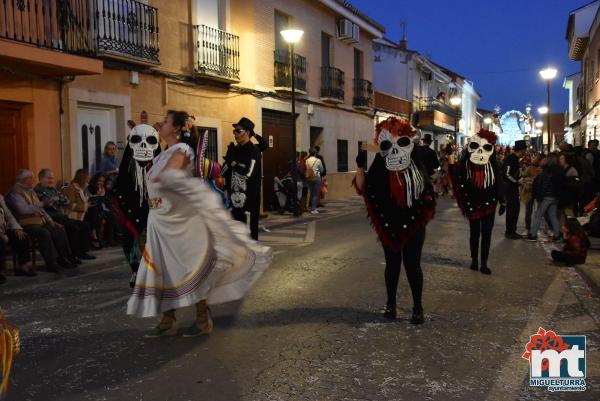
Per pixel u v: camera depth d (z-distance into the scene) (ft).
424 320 18.11
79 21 35.76
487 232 25.40
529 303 20.40
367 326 17.54
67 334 17.06
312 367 14.20
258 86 55.52
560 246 33.35
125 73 39.55
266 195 57.26
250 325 17.63
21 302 21.12
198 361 14.64
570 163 34.37
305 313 18.94
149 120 41.93
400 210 17.57
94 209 32.09
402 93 111.65
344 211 56.03
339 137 75.00
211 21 49.06
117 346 15.88
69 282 24.66
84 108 37.32
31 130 33.24
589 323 18.02
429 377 13.61
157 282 15.33
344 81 75.51
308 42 65.82
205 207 14.76
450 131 136.15
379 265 27.09
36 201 26.71
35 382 13.41
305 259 28.73
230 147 26.11
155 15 41.96
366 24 79.66
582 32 98.84
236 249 15.74
